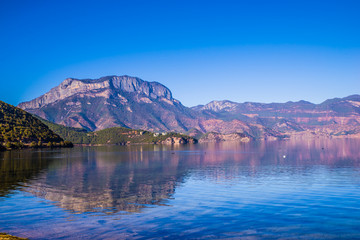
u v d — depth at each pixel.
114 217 50.41
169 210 54.72
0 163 158.75
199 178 101.19
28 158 197.50
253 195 68.12
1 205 59.56
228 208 55.62
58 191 76.25
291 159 189.12
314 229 43.56
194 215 51.06
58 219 49.41
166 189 78.62
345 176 100.94
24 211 54.59
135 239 40.28
